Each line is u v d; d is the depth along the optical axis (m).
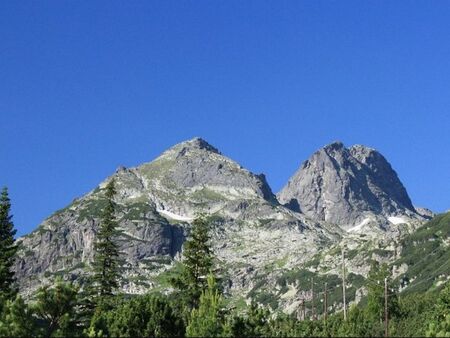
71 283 67.06
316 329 93.12
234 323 75.88
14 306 64.62
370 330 101.12
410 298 179.62
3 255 107.81
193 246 114.62
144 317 79.25
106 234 110.75
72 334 65.38
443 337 76.69
